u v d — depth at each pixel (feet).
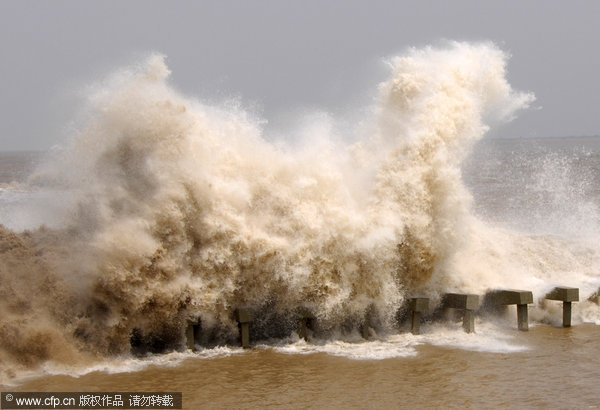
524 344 42.98
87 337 38.96
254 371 37.11
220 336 42.47
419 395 33.40
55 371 36.42
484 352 40.96
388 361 38.99
